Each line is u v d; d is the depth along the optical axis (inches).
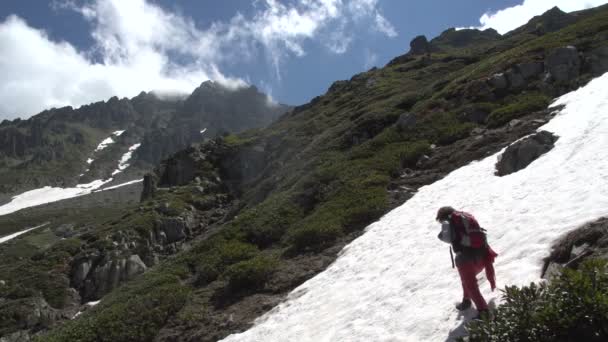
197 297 902.4
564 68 1282.0
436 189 908.0
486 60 1984.5
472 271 384.2
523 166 778.8
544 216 503.8
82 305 1692.9
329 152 1654.8
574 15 3016.7
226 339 708.7
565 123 884.6
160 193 2596.0
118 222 2229.3
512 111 1173.1
